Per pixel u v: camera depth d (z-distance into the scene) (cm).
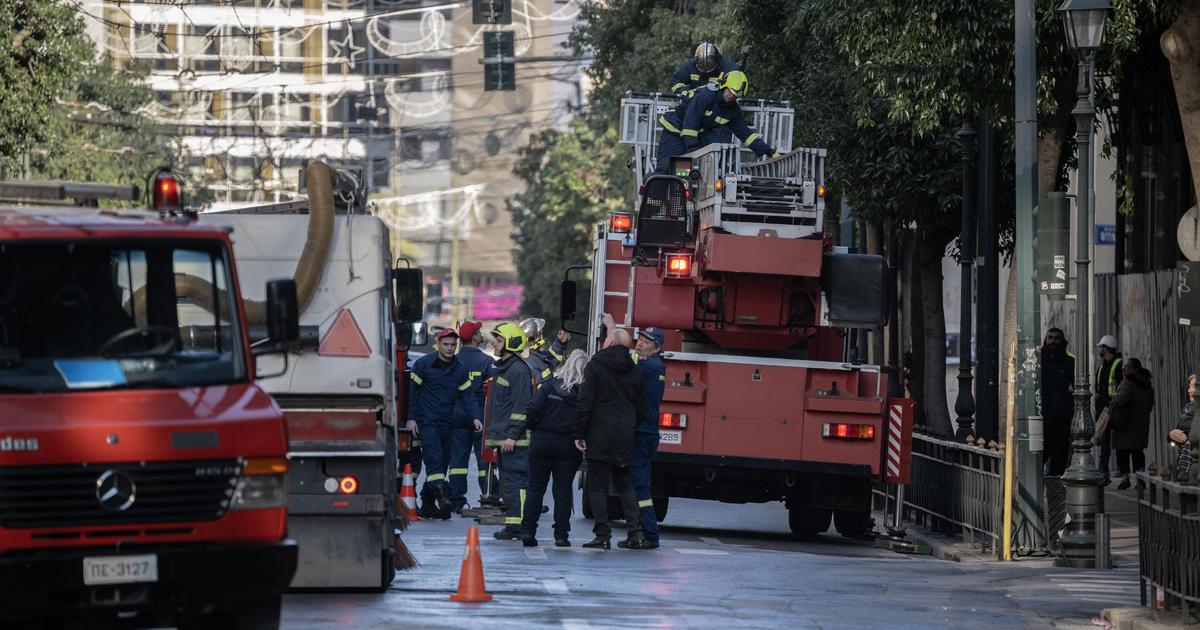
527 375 5053
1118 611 3142
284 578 2356
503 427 5081
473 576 3145
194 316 2470
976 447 4753
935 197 6906
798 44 7250
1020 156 4572
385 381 3166
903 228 7325
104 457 2267
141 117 14675
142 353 2427
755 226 4712
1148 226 7556
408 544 4353
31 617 2331
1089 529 4231
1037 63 4931
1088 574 4012
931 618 3138
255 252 3192
